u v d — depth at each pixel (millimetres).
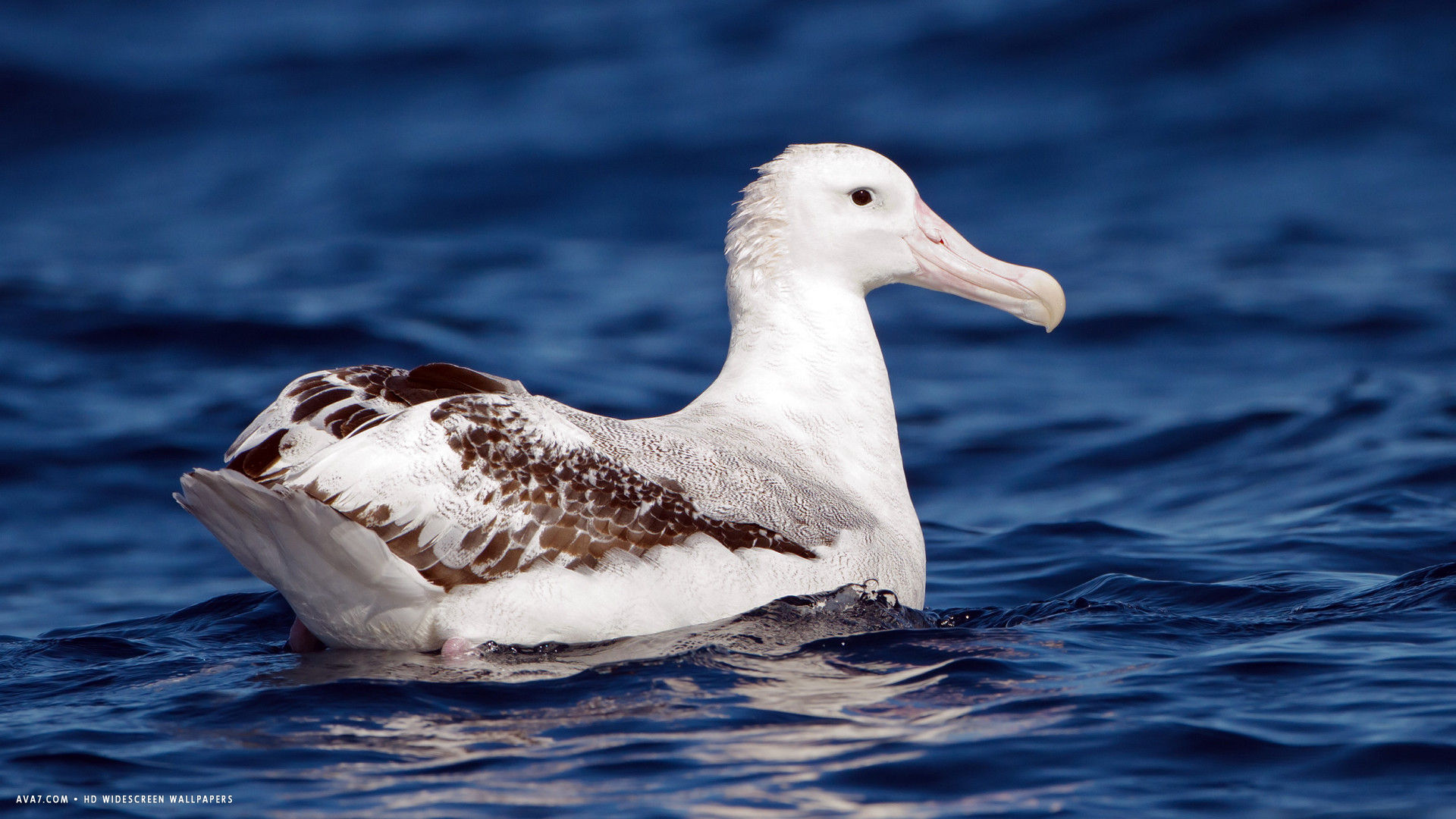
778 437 10195
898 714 7547
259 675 8539
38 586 12141
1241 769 6785
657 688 7949
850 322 10703
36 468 14820
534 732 7371
